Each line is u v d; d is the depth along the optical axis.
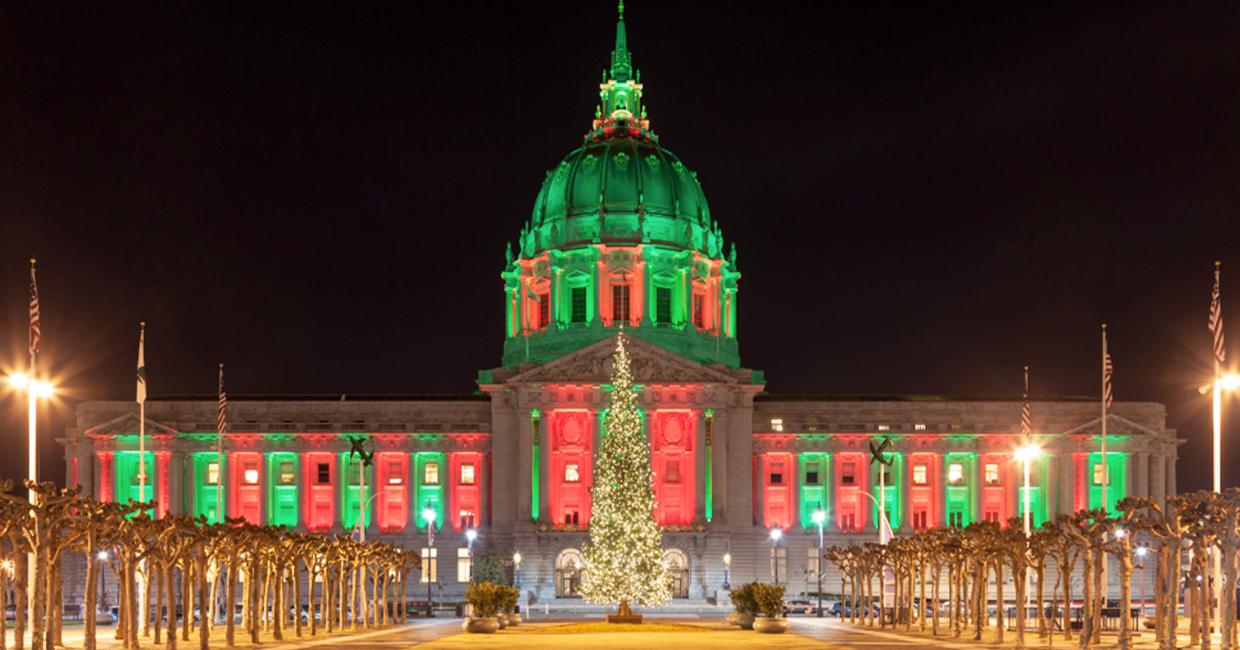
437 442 160.25
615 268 174.38
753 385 158.12
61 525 61.09
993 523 81.75
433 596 153.12
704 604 143.12
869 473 161.50
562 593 152.12
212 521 159.50
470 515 160.75
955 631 84.88
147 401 160.62
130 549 68.75
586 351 157.12
